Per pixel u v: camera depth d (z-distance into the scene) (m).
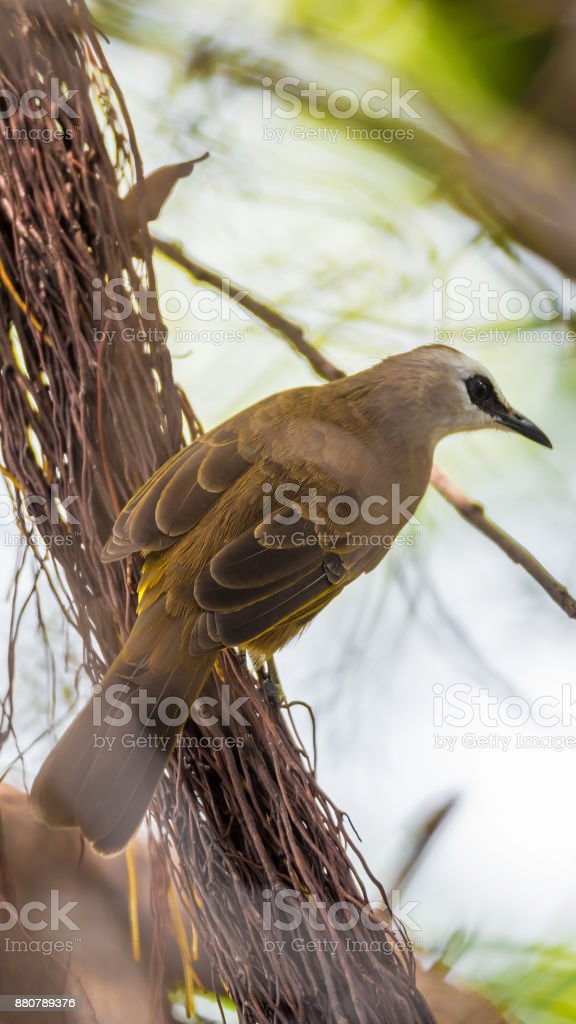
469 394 6.74
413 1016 4.43
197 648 5.08
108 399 5.20
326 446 5.93
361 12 6.11
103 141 5.27
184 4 5.99
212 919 4.72
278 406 6.11
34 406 5.23
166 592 5.28
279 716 5.20
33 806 4.76
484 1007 5.24
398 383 6.50
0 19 5.23
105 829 4.72
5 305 5.25
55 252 5.14
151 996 4.78
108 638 5.29
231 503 5.50
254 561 5.38
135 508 5.17
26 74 5.22
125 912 5.14
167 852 4.89
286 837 4.75
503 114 5.78
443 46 6.01
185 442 5.71
